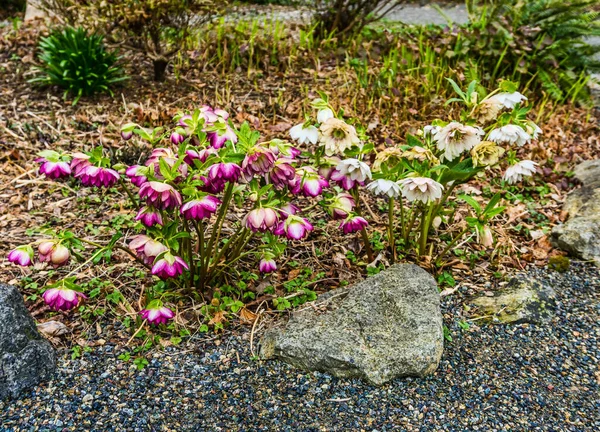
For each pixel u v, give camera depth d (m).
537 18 5.30
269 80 5.17
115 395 2.29
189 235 2.53
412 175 2.54
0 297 2.26
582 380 2.48
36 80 4.77
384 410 2.28
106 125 4.36
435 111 4.68
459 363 2.54
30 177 3.76
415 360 2.39
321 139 2.58
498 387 2.42
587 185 3.86
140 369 2.40
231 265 2.88
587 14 5.17
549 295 2.93
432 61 5.21
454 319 2.79
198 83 5.04
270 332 2.56
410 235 3.26
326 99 2.66
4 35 5.89
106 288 2.78
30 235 3.22
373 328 2.49
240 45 5.48
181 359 2.47
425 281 2.69
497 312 2.82
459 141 2.62
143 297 2.76
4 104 4.60
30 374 2.29
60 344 2.51
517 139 2.60
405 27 6.07
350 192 2.89
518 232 3.48
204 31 5.66
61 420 2.18
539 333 2.73
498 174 4.05
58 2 4.71
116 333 2.59
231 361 2.47
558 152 4.32
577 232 3.30
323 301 2.72
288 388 2.36
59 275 2.91
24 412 2.20
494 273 3.10
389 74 5.00
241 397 2.31
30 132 4.21
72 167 2.35
